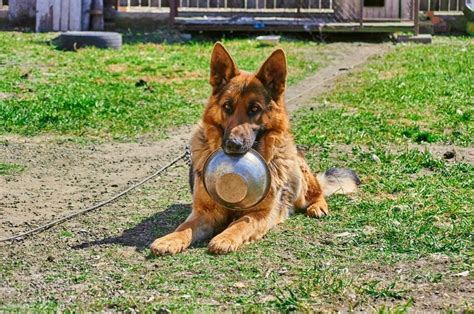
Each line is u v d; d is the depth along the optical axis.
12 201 8.55
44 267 6.50
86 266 6.49
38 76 16.36
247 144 6.91
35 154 10.76
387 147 11.09
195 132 7.41
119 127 12.36
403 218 7.78
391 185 9.01
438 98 14.73
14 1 24.64
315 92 15.69
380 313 5.25
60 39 20.86
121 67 17.91
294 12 25.23
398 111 13.62
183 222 7.54
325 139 11.38
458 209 8.01
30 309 5.54
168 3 25.64
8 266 6.53
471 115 13.31
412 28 24.03
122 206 8.36
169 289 5.91
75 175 9.74
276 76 7.19
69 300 5.77
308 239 7.16
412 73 17.59
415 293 5.76
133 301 5.63
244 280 6.09
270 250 6.82
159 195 8.80
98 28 24.53
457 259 6.52
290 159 7.61
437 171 9.81
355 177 9.00
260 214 7.20
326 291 5.78
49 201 8.58
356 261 6.53
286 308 5.46
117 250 6.88
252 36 24.59
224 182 6.92
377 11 25.19
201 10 25.28
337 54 21.30
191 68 18.02
